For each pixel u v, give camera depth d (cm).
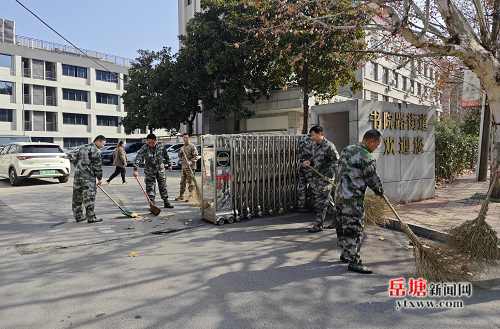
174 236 555
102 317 299
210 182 637
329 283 368
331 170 566
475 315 301
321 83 1712
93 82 4122
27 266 421
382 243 509
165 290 352
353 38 1268
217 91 2367
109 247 498
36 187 1153
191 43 2027
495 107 723
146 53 2823
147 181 769
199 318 296
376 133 396
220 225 624
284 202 727
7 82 3541
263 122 2586
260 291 349
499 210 687
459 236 407
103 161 2312
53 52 3831
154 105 2273
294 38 1371
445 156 1144
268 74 2011
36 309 314
